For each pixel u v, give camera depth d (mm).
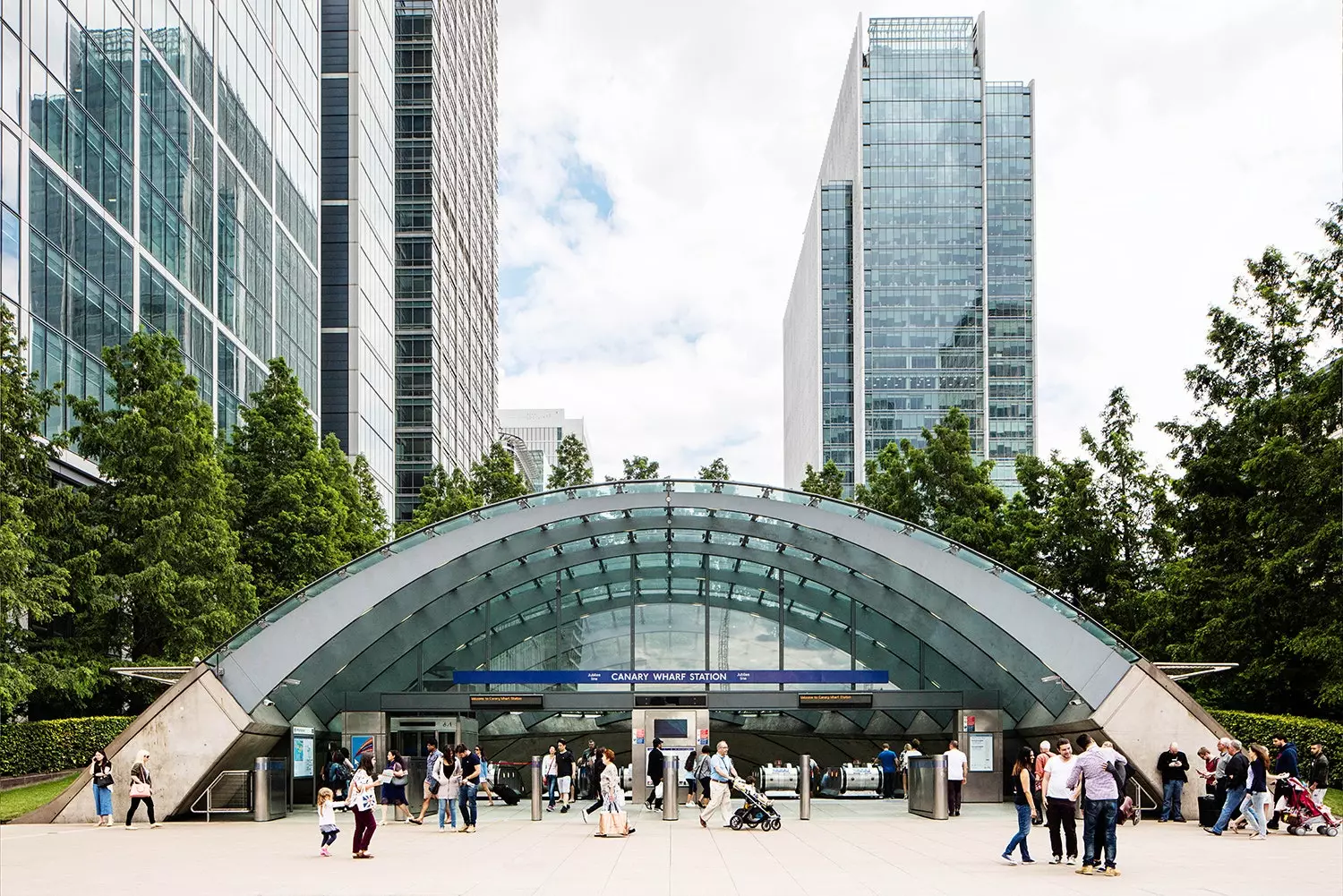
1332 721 27625
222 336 53938
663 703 29078
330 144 77625
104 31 42656
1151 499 37375
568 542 29984
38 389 36719
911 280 146375
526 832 21094
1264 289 31594
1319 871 14734
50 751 29828
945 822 22844
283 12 65875
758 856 16797
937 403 144375
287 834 20906
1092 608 38219
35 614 28125
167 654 32406
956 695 28438
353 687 29406
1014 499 42688
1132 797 24047
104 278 41875
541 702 28797
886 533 28453
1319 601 28578
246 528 39125
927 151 148125
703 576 31188
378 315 82188
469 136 120188
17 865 16062
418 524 51156
